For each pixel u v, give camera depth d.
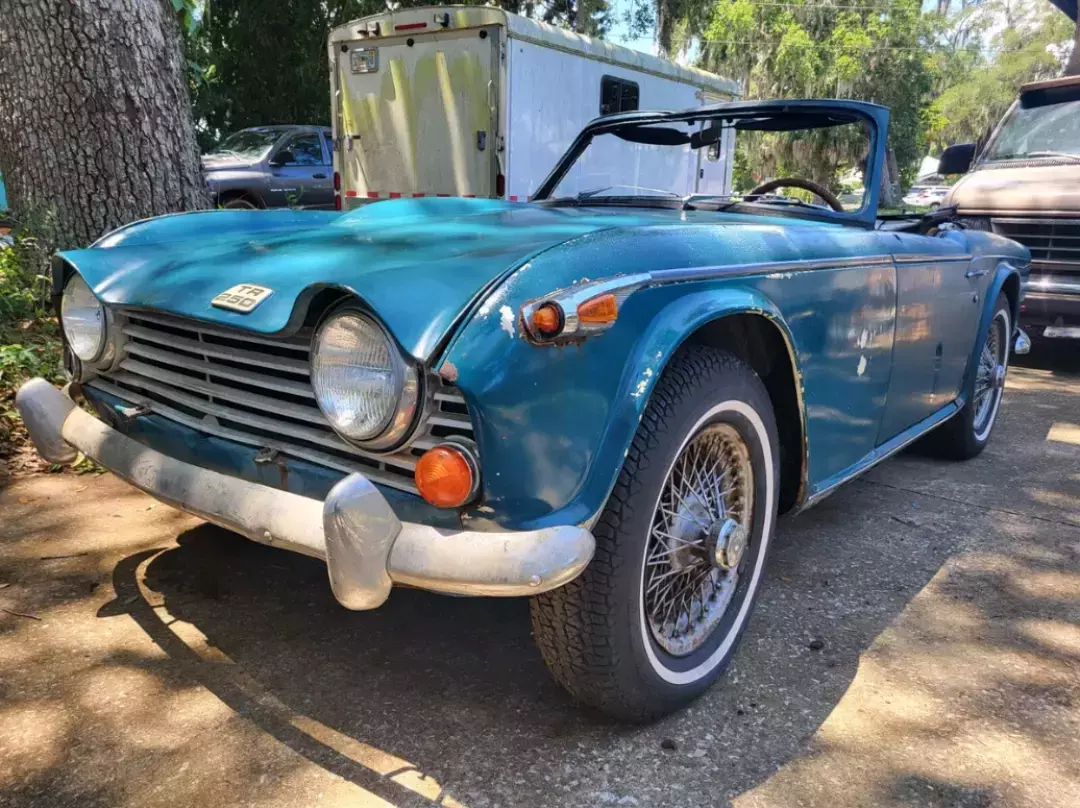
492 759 1.88
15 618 2.39
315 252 2.06
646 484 1.78
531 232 2.19
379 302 1.63
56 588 2.57
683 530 2.04
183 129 5.21
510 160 7.22
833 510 3.49
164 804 1.71
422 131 7.62
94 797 1.72
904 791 1.82
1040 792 1.82
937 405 3.54
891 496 3.68
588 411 1.68
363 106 7.98
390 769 1.83
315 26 13.20
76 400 2.54
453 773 1.83
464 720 2.01
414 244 2.05
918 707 2.12
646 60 8.73
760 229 2.31
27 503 3.19
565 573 1.59
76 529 2.98
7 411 3.80
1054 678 2.27
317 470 1.83
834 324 2.47
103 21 4.78
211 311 1.89
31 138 4.85
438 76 7.39
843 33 24.06
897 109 24.47
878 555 3.05
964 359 3.73
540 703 2.09
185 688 2.10
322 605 2.53
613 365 1.72
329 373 1.70
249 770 1.82
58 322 2.50
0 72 4.82
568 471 1.66
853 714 2.09
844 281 2.50
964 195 6.68
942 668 2.31
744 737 1.99
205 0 13.04
